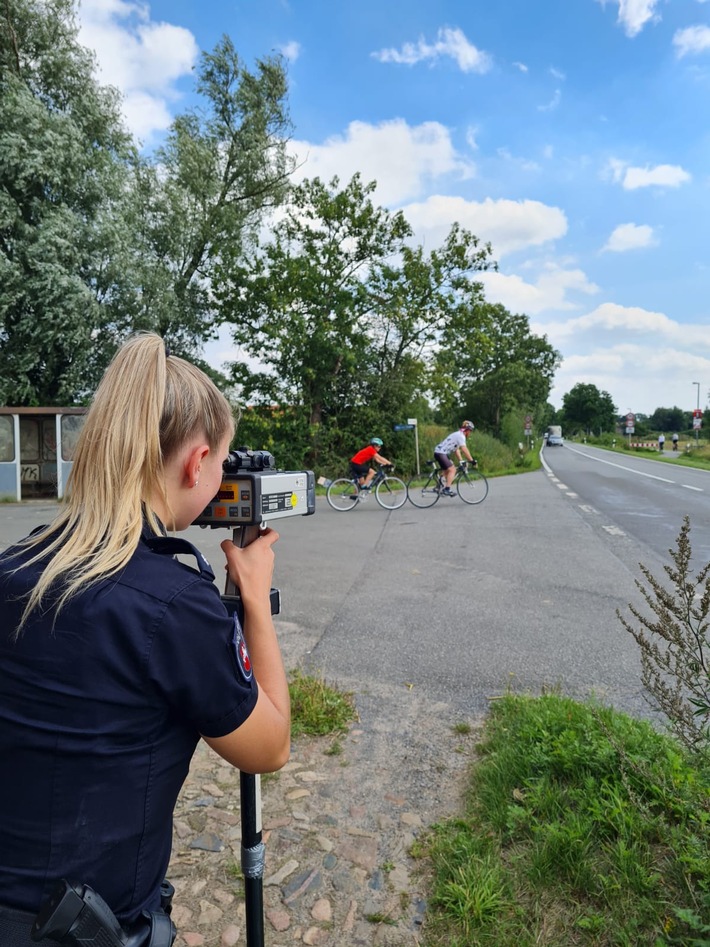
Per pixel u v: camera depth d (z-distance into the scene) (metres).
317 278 19.52
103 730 0.87
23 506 14.59
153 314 18.88
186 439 1.07
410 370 21.59
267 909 2.14
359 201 20.25
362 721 3.51
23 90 16.66
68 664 0.88
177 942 2.01
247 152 21.48
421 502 13.64
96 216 17.47
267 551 1.25
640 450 58.22
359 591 6.30
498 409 49.53
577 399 129.88
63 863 0.87
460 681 4.05
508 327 58.84
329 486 12.92
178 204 19.83
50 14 17.88
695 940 1.81
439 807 2.69
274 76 21.77
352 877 2.28
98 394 1.05
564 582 6.57
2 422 15.39
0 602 0.93
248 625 1.16
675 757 2.55
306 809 2.69
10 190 16.73
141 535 0.98
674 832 2.20
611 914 2.01
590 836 2.29
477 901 2.06
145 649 0.89
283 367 20.17
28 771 0.88
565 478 22.06
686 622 2.16
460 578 6.79
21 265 16.48
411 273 20.53
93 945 0.84
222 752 0.98
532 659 4.41
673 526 10.27
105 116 18.48
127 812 0.90
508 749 2.89
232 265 20.05
